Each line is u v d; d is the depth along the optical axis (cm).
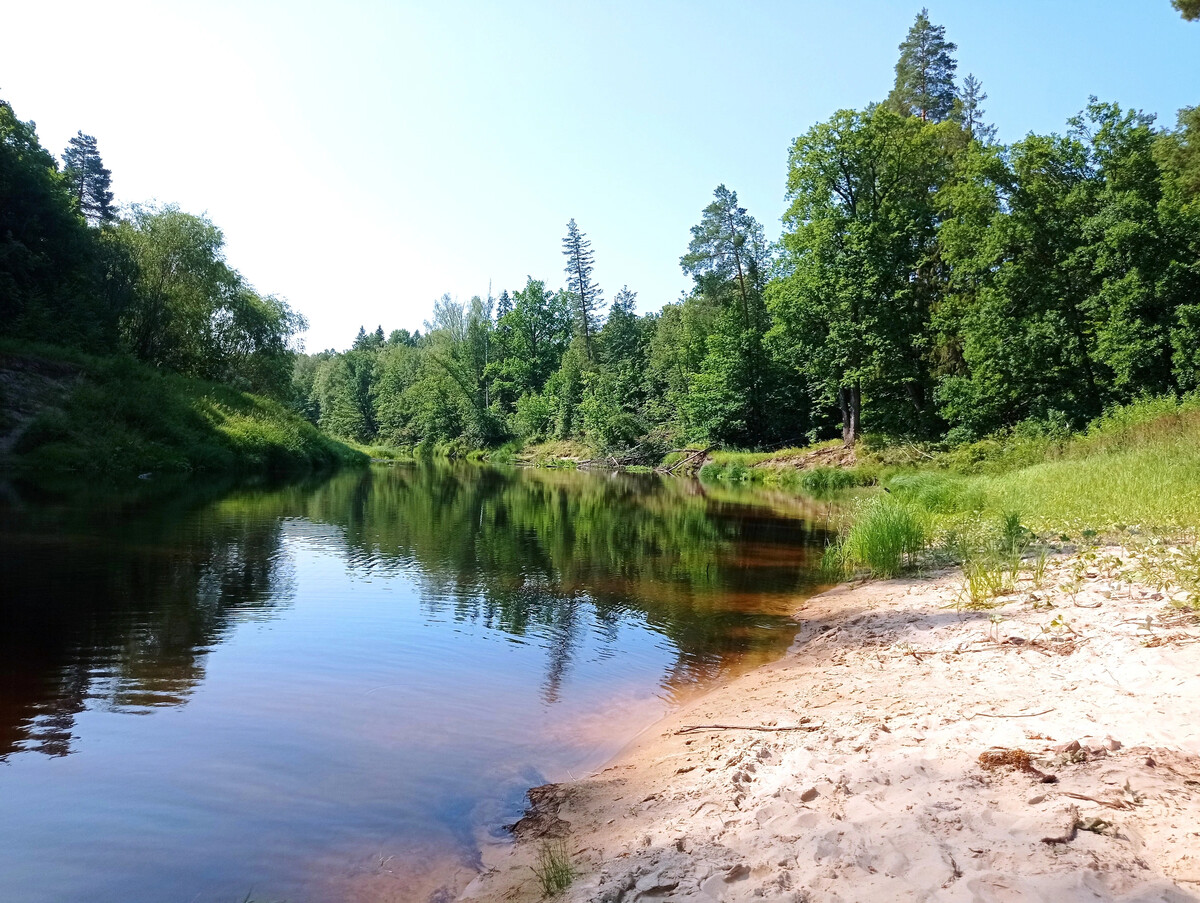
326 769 520
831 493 3119
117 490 2208
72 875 383
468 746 572
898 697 582
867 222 3538
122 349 3481
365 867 398
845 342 3512
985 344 3028
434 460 6612
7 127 3366
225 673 716
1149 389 2614
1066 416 2811
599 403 6103
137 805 458
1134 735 414
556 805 471
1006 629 726
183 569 1191
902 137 3525
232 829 435
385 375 8969
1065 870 272
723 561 1447
